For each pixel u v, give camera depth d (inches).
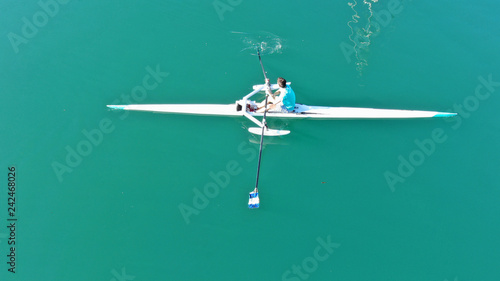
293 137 484.1
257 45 543.2
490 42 557.3
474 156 473.4
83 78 508.7
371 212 436.8
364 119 500.7
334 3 582.9
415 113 498.9
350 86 517.0
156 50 534.9
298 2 582.6
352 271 407.2
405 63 537.0
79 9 562.9
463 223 433.1
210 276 399.9
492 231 429.1
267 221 428.5
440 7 582.9
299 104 498.6
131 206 431.2
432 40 557.6
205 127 484.7
